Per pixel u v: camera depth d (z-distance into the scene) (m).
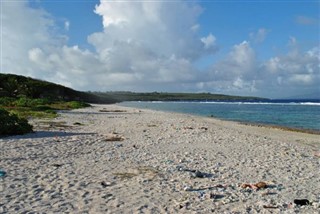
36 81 108.25
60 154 14.90
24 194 8.98
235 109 84.00
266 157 15.31
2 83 91.31
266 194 9.47
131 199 8.84
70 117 38.00
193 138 21.53
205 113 64.19
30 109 44.78
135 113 54.56
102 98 155.50
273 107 97.25
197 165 13.19
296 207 8.37
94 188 9.73
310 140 23.61
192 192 9.52
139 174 11.45
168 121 36.69
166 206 8.33
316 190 10.02
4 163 12.60
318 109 80.75
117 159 14.09
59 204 8.30
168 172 11.82
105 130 25.42
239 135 24.14
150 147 17.50
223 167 12.89
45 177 10.76
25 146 16.58
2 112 21.72
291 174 11.99
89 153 15.39
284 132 28.97
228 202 8.70
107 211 7.93
